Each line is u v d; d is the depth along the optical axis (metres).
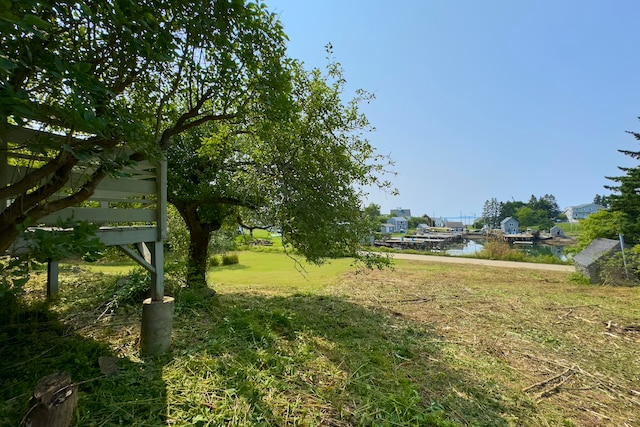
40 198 1.83
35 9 1.39
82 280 5.96
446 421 2.49
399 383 3.09
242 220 6.48
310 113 4.75
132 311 4.24
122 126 1.81
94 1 1.55
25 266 1.56
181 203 5.77
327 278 9.73
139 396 2.39
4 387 2.33
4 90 1.17
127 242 3.00
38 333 3.41
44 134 1.79
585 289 8.69
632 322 5.62
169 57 1.99
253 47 3.21
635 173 14.62
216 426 2.17
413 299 7.06
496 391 3.20
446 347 4.26
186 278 5.57
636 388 3.39
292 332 4.16
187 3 2.30
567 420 2.78
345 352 3.71
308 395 2.69
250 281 9.05
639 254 9.90
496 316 5.84
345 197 4.93
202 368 2.85
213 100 3.94
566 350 4.36
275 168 4.89
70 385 1.75
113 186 2.96
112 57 1.98
